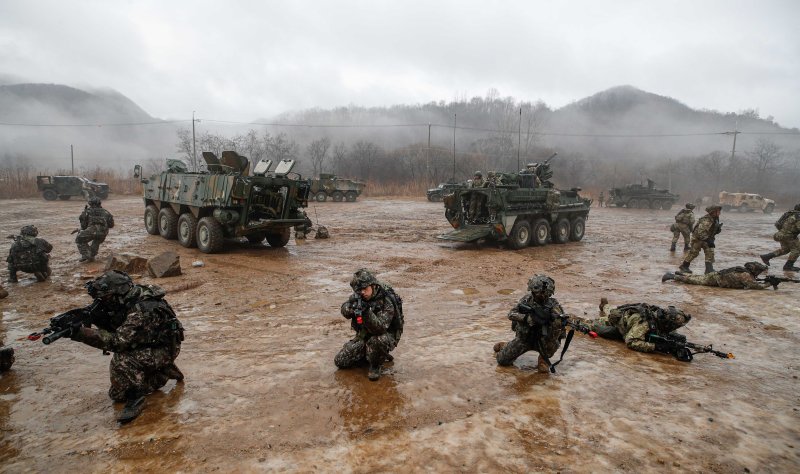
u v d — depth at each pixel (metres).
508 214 13.57
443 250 13.67
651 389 4.44
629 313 5.74
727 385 4.55
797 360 5.27
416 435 3.61
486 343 5.75
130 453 3.37
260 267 10.71
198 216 12.78
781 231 10.97
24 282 9.02
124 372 3.99
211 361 5.12
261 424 3.77
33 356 5.34
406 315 7.09
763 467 3.19
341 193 37.84
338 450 3.40
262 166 12.73
